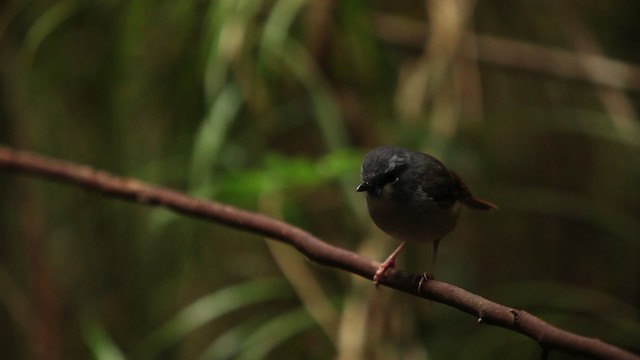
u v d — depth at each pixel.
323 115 8.84
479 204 6.76
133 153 10.42
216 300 9.19
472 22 10.77
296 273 8.86
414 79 9.51
